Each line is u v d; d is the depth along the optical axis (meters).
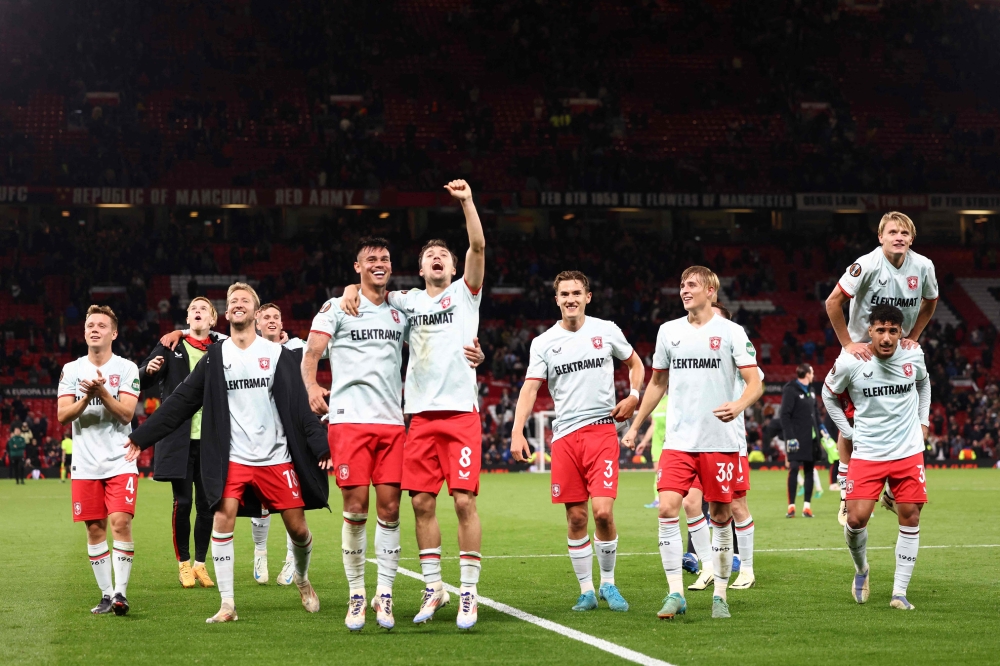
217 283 36.50
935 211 40.22
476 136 40.62
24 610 6.57
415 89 42.50
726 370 6.32
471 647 5.34
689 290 6.38
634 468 30.20
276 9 42.81
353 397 6.04
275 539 11.20
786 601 6.82
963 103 45.00
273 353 6.29
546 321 36.38
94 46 39.28
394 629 5.88
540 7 44.72
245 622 6.11
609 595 6.58
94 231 36.81
